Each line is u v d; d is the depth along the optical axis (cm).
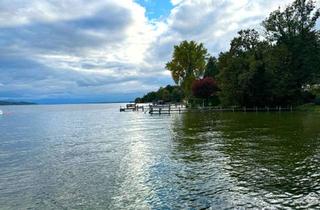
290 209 1298
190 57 9844
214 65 11819
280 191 1521
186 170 2000
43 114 13200
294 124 4341
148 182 1770
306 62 7481
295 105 7750
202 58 9900
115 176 1934
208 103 9412
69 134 4525
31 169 2211
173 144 3091
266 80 7544
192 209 1344
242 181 1706
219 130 4044
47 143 3594
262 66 7544
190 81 9850
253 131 3775
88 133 4588
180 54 9838
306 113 6362
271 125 4328
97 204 1453
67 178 1928
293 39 7744
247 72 7594
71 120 8100
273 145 2762
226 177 1797
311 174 1797
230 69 8012
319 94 7812
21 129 5631
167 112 8762
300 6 7825
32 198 1569
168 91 16862
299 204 1348
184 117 6812
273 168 1958
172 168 2073
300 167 1961
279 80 7631
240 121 5159
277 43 8069
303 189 1540
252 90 7644
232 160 2231
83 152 2873
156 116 7806
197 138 3419
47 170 2162
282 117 5562
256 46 8956
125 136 4009
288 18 7912
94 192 1630
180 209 1349
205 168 2030
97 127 5600
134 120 6925
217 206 1364
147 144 3203
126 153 2731
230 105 8181
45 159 2581
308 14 7819
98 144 3372
